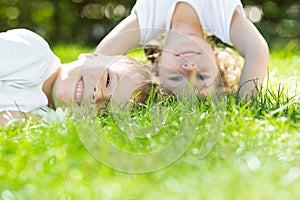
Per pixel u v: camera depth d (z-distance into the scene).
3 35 2.89
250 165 1.92
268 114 2.53
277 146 2.18
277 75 3.98
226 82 3.24
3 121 2.75
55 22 7.99
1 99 2.78
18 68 2.80
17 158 2.09
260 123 2.38
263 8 7.82
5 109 2.77
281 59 5.02
